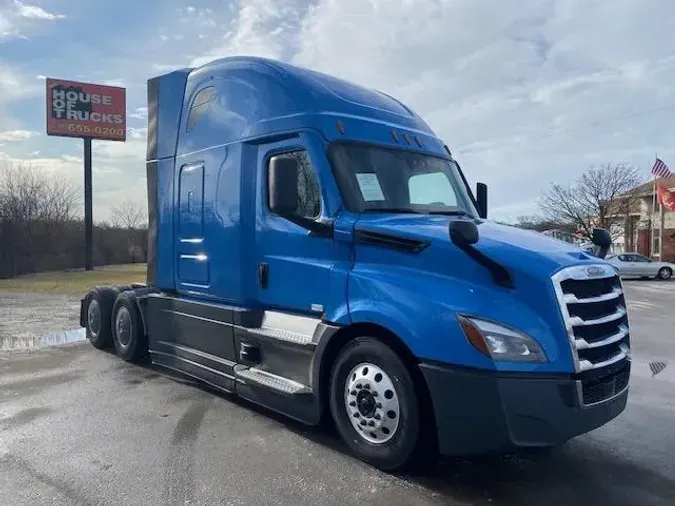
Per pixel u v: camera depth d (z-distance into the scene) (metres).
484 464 4.40
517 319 3.74
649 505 3.77
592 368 3.85
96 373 7.23
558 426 3.69
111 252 46.03
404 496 3.84
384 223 4.56
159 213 7.07
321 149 4.95
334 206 4.79
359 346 4.37
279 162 4.75
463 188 5.95
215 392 6.35
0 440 4.79
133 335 7.68
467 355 3.73
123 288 8.78
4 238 32.16
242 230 5.60
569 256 4.13
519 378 3.64
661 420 5.62
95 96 35.41
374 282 4.31
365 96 5.76
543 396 3.65
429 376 3.87
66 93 34.66
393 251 4.36
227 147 5.89
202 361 6.17
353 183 4.89
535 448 3.93
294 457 4.48
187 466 4.28
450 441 3.84
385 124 5.53
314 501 3.74
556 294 3.77
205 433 5.01
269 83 5.55
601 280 4.16
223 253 5.87
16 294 18.55
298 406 4.91
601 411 3.93
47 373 7.23
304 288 4.95
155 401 5.98
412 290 4.09
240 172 5.65
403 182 5.26
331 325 4.60
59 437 4.87
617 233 45.53
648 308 16.00
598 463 4.49
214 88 6.23
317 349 4.68
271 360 5.27
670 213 41.09
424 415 4.05
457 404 3.77
